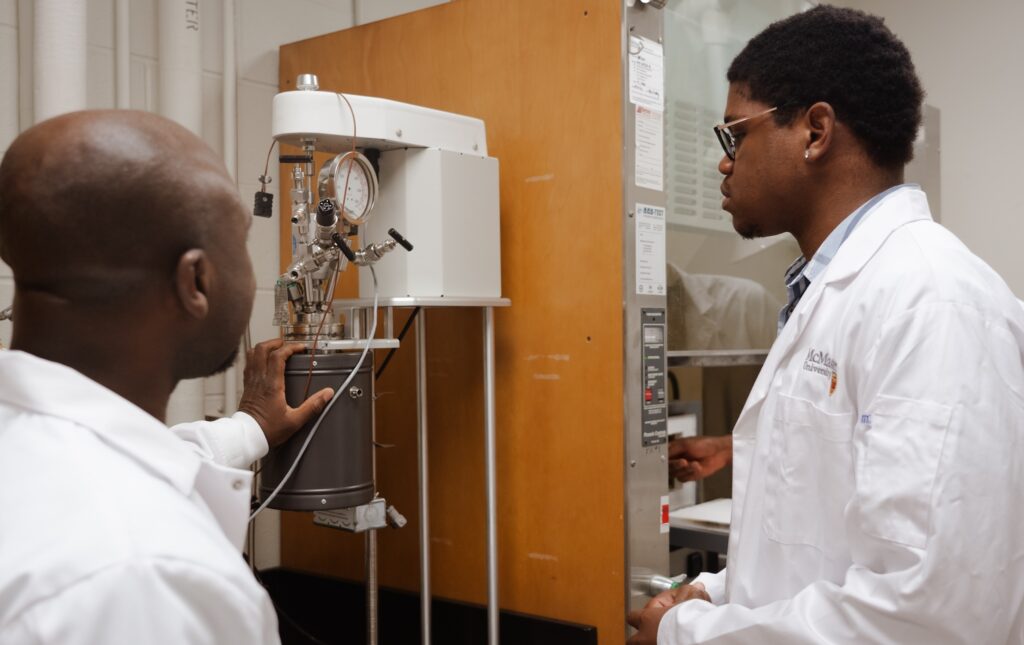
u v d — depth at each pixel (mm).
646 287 1589
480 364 1729
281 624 1997
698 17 1954
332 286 1413
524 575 1668
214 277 700
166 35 1897
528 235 1658
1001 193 3406
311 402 1312
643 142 1583
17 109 1716
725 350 2080
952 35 3514
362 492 1368
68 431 603
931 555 827
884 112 1030
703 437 2086
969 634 833
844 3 3725
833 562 979
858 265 1004
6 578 520
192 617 551
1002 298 946
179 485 634
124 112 687
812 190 1079
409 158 1494
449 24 1763
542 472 1643
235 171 2037
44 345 656
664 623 1084
